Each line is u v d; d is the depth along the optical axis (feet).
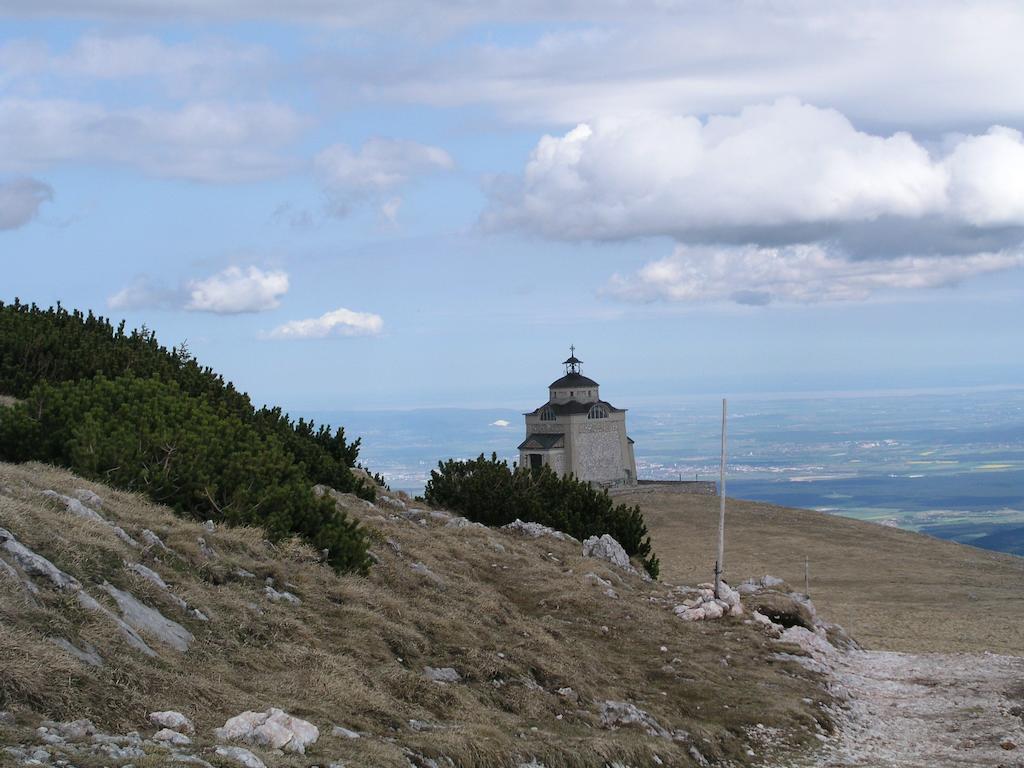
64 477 67.72
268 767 37.09
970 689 99.45
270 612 59.06
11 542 45.78
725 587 123.34
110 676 40.37
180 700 41.78
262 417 127.85
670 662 89.56
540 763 52.54
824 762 70.90
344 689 51.31
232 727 40.16
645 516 347.15
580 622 96.63
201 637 51.03
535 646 77.51
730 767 67.87
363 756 42.09
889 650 143.13
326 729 44.80
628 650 91.61
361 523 102.53
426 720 52.90
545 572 111.14
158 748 35.29
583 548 135.13
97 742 34.55
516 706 63.41
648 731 67.15
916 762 71.87
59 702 36.58
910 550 300.20
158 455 79.20
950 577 255.91
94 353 119.03
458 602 83.41
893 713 89.45
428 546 104.37
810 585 240.53
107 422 82.89
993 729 82.74
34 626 40.42
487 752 49.75
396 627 66.18
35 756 31.65
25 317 129.39
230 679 47.21
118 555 52.90
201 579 59.00
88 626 43.11
